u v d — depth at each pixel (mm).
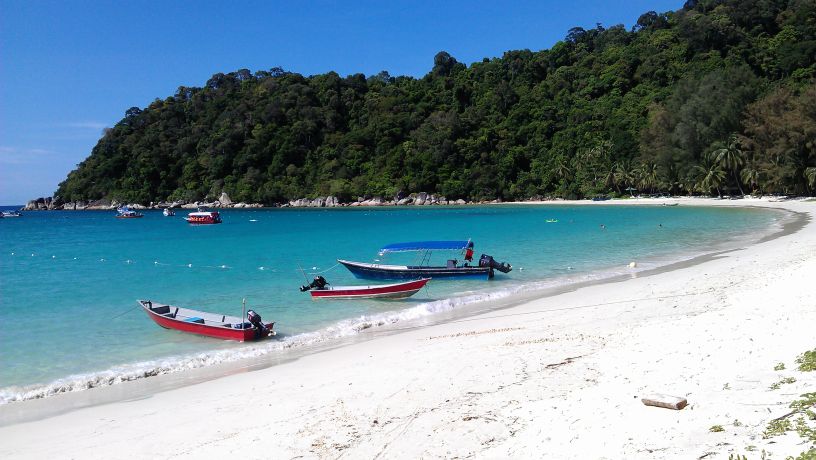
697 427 6965
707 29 138125
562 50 174625
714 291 18719
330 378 12047
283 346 16406
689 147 95875
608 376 9945
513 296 22984
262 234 62906
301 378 12367
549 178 136875
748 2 142875
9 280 30438
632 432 7172
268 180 160250
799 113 73188
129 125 175375
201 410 10617
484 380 10648
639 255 33875
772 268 22422
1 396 12375
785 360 9023
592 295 21281
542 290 23938
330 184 154375
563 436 7461
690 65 136375
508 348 13047
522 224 66500
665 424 7250
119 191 160625
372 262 36469
